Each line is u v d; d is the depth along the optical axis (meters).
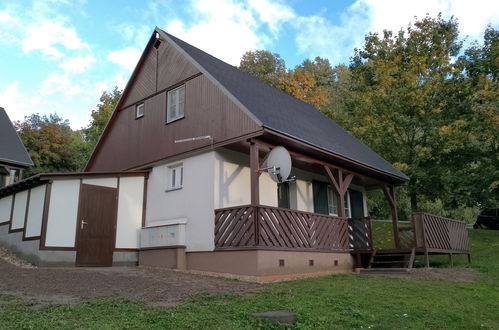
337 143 13.06
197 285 7.93
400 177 14.84
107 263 11.72
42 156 33.03
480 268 11.72
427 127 20.17
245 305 6.11
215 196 10.58
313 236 10.84
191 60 12.16
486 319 6.36
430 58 20.61
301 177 14.18
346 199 16.16
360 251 12.17
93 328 4.62
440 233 12.80
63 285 7.50
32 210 11.61
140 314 5.35
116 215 12.16
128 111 14.48
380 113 21.33
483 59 19.81
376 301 6.88
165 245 11.28
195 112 11.66
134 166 13.58
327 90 33.47
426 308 6.58
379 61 21.28
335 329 5.22
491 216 21.88
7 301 6.00
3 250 12.44
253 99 11.56
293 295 7.07
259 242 9.09
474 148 19.67
